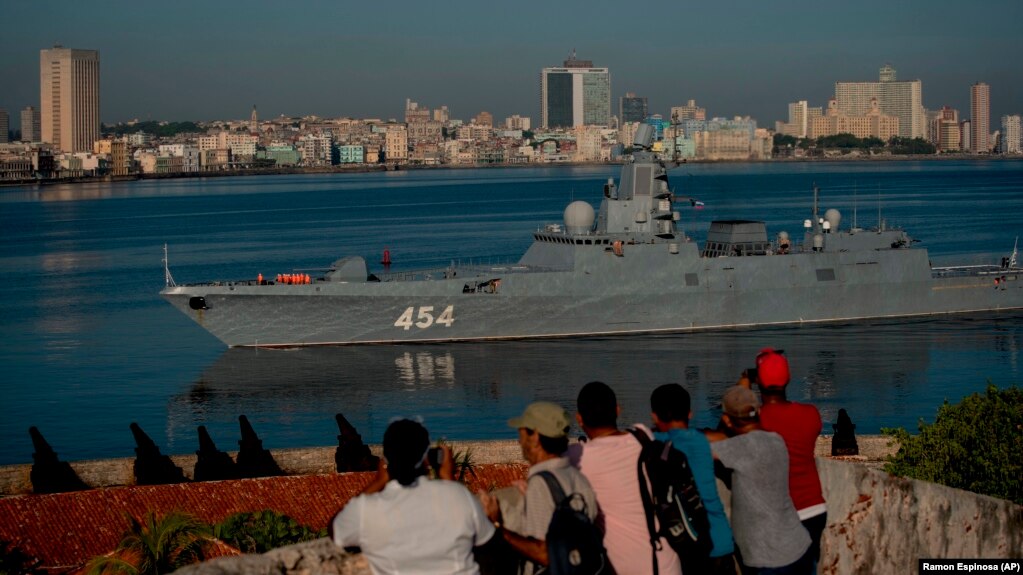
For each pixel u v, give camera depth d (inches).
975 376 3686.0
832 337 4264.3
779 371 809.5
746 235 4466.0
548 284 4175.7
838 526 880.3
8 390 3865.7
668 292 4284.0
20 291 6683.1
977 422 1611.7
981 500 880.3
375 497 628.7
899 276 4594.0
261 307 4133.9
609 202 4355.3
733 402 775.1
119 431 3309.5
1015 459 1536.7
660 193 4335.6
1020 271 4862.2
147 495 1731.1
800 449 802.8
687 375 3690.9
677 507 712.4
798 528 764.6
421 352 4065.0
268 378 3806.6
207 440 2178.9
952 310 4697.3
